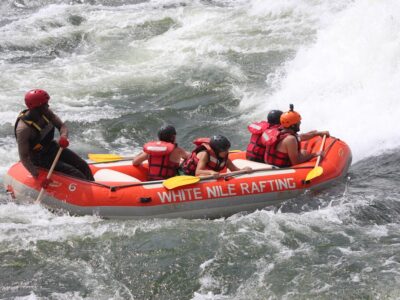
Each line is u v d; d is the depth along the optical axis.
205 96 34.69
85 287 18.05
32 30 47.16
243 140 29.59
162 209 21.34
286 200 22.52
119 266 18.98
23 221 21.17
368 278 18.02
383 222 21.23
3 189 24.02
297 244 19.91
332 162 23.78
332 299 17.27
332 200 22.66
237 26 44.88
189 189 21.52
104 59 41.25
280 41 41.34
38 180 21.61
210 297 17.61
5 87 36.53
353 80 31.86
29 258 19.28
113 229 20.80
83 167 22.27
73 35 46.19
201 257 19.34
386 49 31.83
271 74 36.47
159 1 53.94
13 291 17.81
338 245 19.77
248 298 17.48
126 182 22.09
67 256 19.42
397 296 17.23
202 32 44.50
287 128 23.38
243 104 33.44
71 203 21.27
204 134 30.42
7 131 30.64
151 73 38.25
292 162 23.20
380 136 27.55
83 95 35.56
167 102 34.31
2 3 55.53
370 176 24.64
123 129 31.23
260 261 19.06
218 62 38.81
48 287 18.02
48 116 21.27
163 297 17.73
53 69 39.69
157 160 22.19
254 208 22.19
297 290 17.69
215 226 21.09
